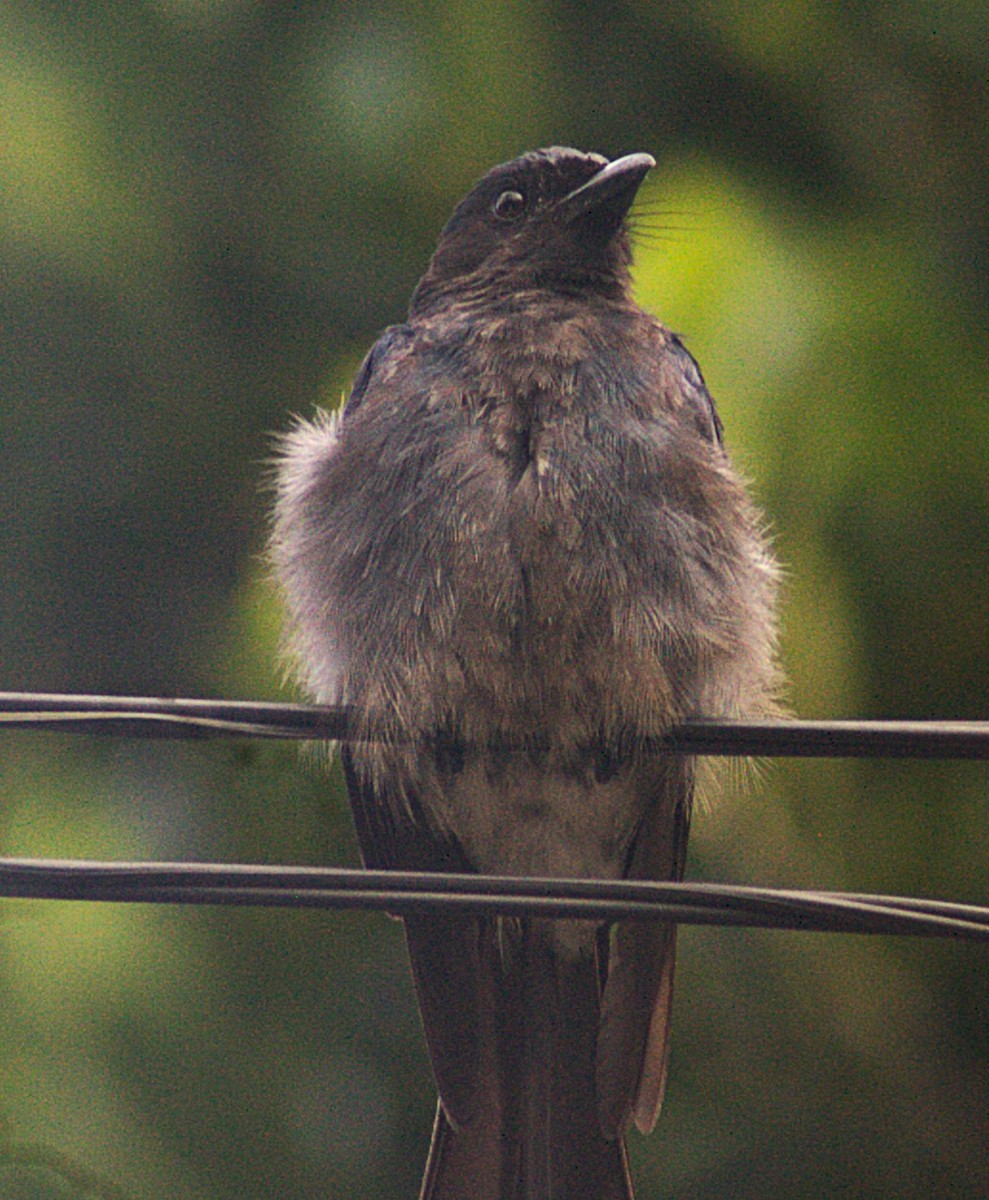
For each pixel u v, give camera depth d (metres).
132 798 12.07
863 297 11.79
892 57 13.48
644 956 9.11
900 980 11.98
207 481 13.16
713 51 13.32
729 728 7.70
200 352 13.16
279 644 10.84
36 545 13.07
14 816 12.02
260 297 13.22
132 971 11.09
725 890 7.40
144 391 13.09
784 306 11.52
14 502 13.03
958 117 13.61
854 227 12.72
